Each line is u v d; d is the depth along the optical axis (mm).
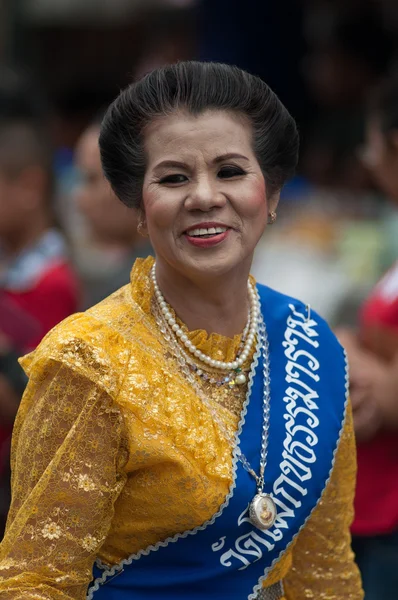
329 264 8375
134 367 3615
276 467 3791
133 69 11891
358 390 5824
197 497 3592
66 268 6883
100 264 7270
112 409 3541
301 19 10562
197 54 11055
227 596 3783
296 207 8867
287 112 3855
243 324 3998
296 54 10625
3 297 6324
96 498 3523
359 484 6020
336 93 9664
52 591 3502
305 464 3844
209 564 3719
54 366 3533
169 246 3686
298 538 4348
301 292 8211
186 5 11258
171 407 3619
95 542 3566
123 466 3598
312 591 4395
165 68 3689
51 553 3498
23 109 7023
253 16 10641
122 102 3719
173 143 3617
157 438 3549
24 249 6867
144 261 3943
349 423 4211
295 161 3955
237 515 3680
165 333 3812
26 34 13086
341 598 4406
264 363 3965
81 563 3551
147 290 3834
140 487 3617
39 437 3533
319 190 9148
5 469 5809
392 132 6102
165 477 3584
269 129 3758
